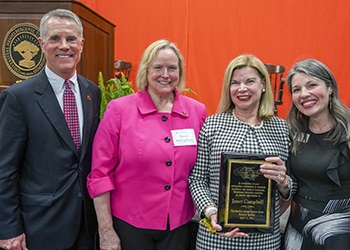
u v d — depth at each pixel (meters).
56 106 1.58
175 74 1.59
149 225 1.58
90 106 1.71
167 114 1.64
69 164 1.59
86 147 1.65
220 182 1.49
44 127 1.54
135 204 1.59
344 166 1.54
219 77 4.43
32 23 2.09
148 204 1.58
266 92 1.63
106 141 1.60
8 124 1.51
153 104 1.64
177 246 1.63
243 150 1.55
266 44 4.28
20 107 1.52
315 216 1.57
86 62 2.40
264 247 1.57
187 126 1.66
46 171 1.56
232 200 1.50
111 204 1.66
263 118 1.64
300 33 4.19
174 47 1.62
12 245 1.53
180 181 1.62
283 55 4.26
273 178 1.49
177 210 1.61
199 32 4.41
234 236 1.48
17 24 2.10
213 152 1.59
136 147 1.56
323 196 1.58
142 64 1.62
